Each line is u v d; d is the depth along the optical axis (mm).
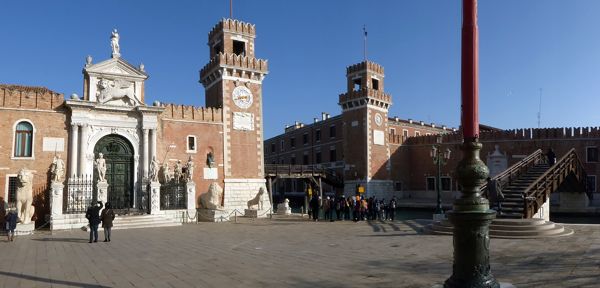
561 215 40312
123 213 30984
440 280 10867
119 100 34562
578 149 51594
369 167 58094
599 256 13500
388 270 12344
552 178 27359
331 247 17562
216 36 43094
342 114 62156
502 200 22609
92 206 21359
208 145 38531
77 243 20844
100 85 34000
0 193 30109
